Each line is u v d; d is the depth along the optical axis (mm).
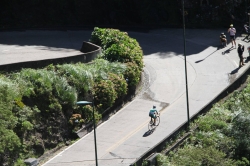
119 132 58875
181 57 79188
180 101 66125
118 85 63625
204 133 59250
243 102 66250
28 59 66312
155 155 53188
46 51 74062
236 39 85312
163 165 52188
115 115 62719
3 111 51688
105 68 64875
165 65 76500
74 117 58562
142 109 63938
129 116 62375
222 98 67500
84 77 61156
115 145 56156
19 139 52375
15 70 57594
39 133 55281
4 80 55312
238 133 59500
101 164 52656
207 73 73875
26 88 56062
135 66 67500
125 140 57125
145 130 59062
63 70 60719
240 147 58281
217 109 64562
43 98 56969
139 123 60656
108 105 62031
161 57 79375
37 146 54312
